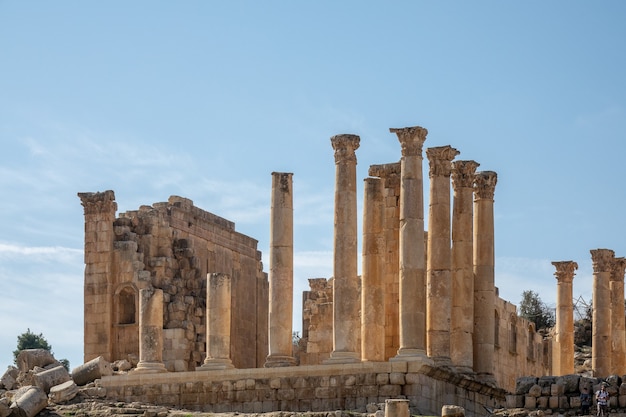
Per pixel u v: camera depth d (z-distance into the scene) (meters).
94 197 88.50
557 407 66.94
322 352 89.25
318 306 89.88
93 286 88.00
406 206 74.88
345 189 75.56
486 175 81.62
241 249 98.12
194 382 75.75
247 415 69.06
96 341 87.44
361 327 81.00
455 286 79.38
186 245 89.94
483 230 81.25
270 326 76.69
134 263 87.31
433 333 76.19
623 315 97.12
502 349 95.31
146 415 71.50
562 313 97.44
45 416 73.50
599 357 95.00
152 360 78.81
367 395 71.44
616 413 64.88
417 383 70.88
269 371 73.88
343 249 75.12
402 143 75.56
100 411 73.12
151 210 90.19
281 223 77.00
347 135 75.81
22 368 82.44
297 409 72.88
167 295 86.88
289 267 76.94
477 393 77.50
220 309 78.12
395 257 81.31
